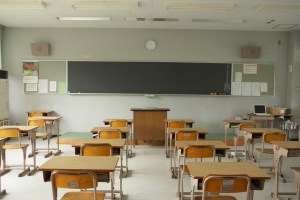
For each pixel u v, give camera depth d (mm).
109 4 5742
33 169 4742
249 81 8148
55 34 8008
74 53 8039
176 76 8094
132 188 4047
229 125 6293
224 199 2568
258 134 4766
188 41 8086
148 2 5609
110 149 3365
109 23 7496
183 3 5633
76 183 2326
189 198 3561
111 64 8055
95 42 8039
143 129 6762
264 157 5863
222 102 8172
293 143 3852
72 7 5996
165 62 8062
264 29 7973
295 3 5531
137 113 6758
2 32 7973
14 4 5684
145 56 8070
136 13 6449
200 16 6648
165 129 6438
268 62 8164
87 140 3834
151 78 8078
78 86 8070
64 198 2580
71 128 8141
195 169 2523
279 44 8164
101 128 4969
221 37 8109
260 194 3875
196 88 8109
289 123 7535
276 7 5754
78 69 8055
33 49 7895
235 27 7781
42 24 7676
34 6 5781
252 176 2340
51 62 8039
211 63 8094
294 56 7934
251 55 8031
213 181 2260
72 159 2762
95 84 8070
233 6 5777
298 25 7398
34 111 7840
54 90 8070
